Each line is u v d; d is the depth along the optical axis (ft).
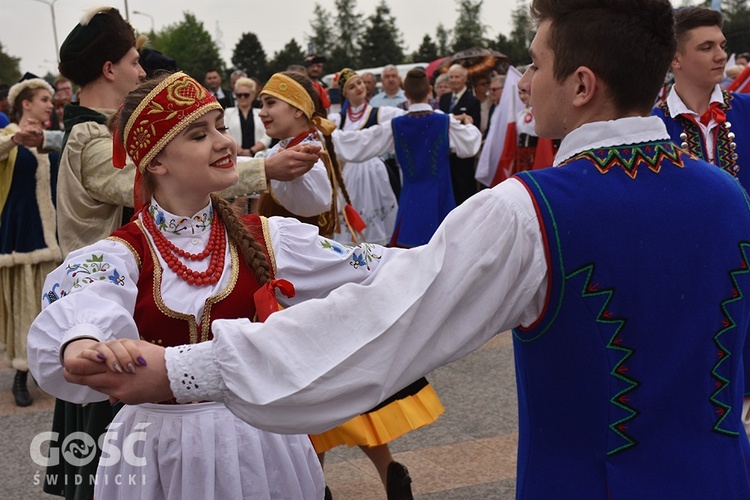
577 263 4.50
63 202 8.92
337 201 13.98
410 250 4.61
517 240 4.46
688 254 4.64
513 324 4.69
